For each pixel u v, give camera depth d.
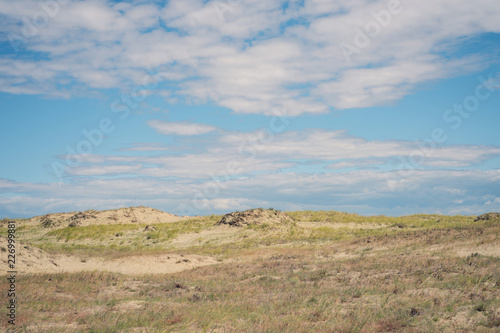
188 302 14.45
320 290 15.62
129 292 16.73
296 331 10.08
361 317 11.10
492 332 9.44
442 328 9.99
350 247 29.66
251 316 11.67
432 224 39.12
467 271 16.64
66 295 15.13
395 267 19.42
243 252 31.52
